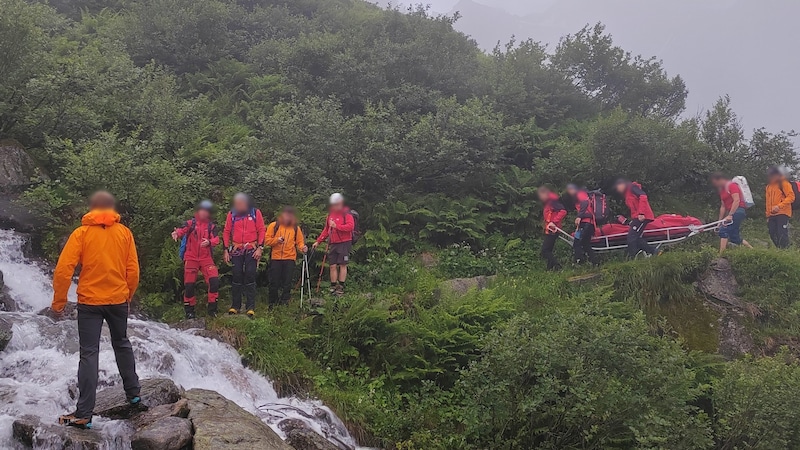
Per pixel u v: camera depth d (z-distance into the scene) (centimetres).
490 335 730
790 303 1023
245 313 902
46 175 1032
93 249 538
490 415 690
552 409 659
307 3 2367
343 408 760
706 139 1584
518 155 1498
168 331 777
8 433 506
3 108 1036
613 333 672
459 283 1060
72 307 795
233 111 1512
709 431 656
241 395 720
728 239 1158
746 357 757
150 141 1135
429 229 1231
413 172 1302
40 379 611
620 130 1349
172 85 1372
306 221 1079
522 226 1321
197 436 523
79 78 1120
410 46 1698
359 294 998
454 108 1412
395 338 898
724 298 1028
